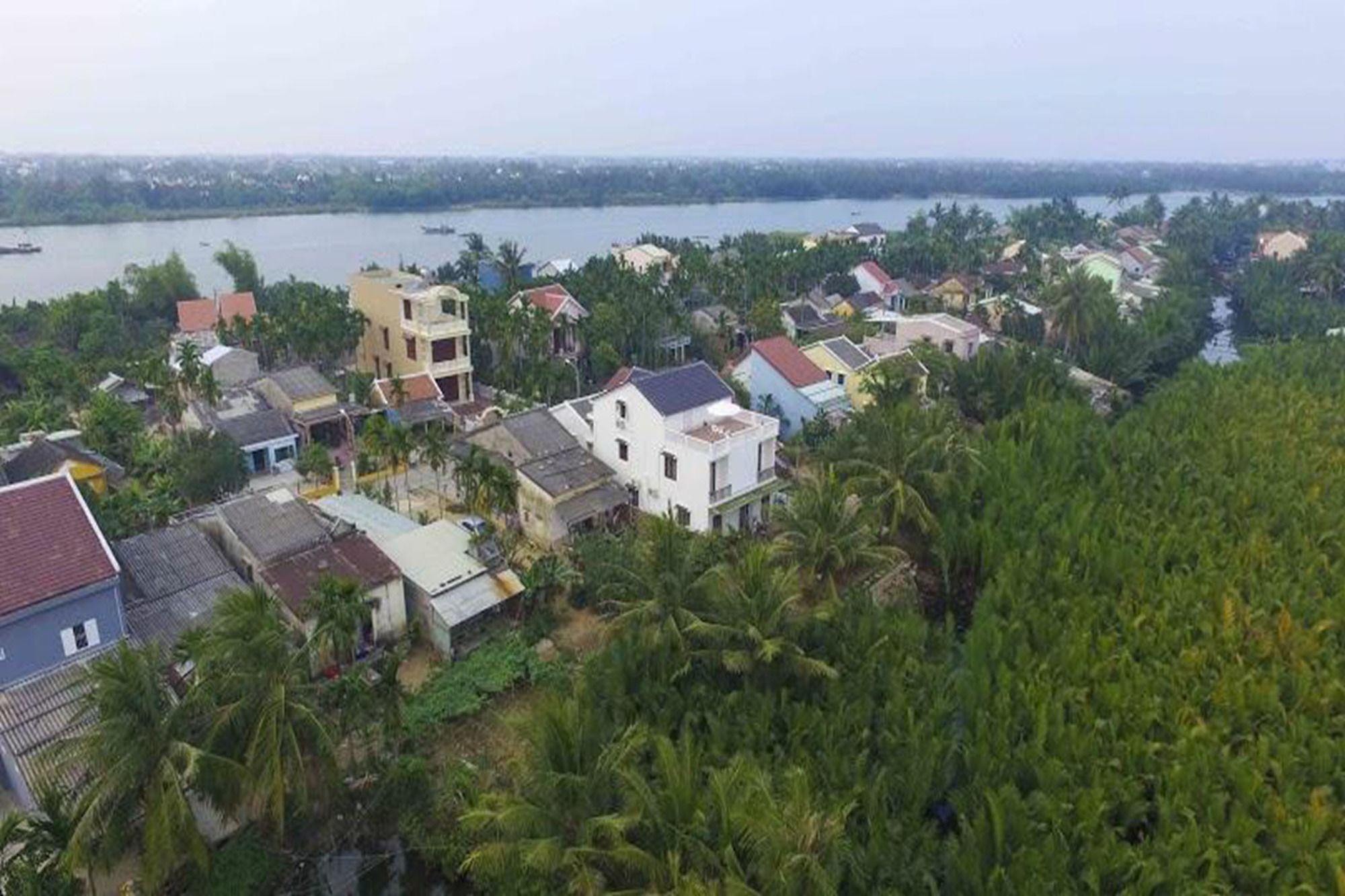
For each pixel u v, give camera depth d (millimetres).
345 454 58312
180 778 23234
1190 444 51688
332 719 28062
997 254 136500
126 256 161250
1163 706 29188
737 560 34719
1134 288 107500
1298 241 133000
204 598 33906
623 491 47219
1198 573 36719
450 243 187375
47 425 57594
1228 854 23500
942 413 48219
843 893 21938
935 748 25922
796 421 60938
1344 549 39188
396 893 27828
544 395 68750
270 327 75250
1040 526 40844
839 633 31797
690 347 87188
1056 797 24781
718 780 22406
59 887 22766
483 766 29688
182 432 55688
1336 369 66438
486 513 45875
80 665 27812
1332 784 26219
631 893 20422
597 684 29422
